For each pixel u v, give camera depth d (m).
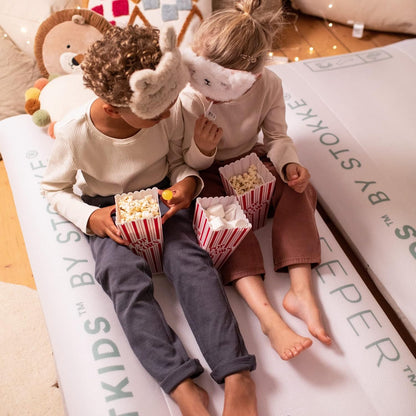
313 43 2.24
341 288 1.20
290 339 1.06
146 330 1.03
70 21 1.58
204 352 1.04
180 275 1.09
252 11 1.05
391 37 2.26
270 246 1.30
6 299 1.45
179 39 1.80
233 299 1.19
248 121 1.24
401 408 1.02
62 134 1.06
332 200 1.41
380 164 1.46
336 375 1.06
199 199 1.12
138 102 0.89
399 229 1.30
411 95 1.67
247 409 0.97
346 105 1.63
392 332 1.13
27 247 1.26
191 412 0.96
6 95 1.69
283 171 1.26
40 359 1.35
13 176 1.43
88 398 0.99
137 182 1.19
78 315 1.10
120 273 1.07
